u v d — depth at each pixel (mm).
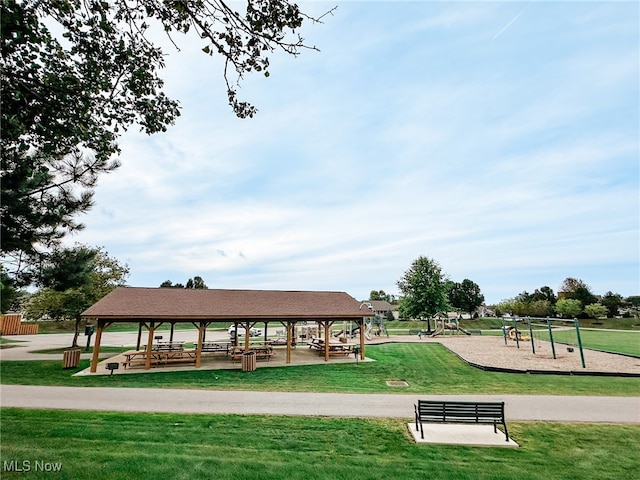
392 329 54312
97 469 6527
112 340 33781
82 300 25984
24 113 6328
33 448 7363
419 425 9484
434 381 15844
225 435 8516
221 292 23859
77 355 18391
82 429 8648
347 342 31047
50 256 15828
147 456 7141
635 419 10094
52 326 43219
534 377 16719
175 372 17781
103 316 17609
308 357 23672
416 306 42344
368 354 25078
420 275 43031
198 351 19547
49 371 17266
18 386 13742
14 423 8992
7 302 10727
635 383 15258
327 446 7965
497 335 43562
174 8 5254
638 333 42406
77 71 6594
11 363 19422
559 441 8414
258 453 7480
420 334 39188
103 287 28484
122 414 10117
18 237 12797
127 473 6418
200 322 19953
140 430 8719
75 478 6180
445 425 9500
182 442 7992
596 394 13234
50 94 6445
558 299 69250
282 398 12391
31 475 6215
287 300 23922
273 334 45000
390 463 7094
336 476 6500
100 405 11133
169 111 7656
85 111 6680
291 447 7859
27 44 5703
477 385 14938
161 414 10211
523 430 9172
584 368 18641
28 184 11383
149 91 7195
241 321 20938
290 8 5062
